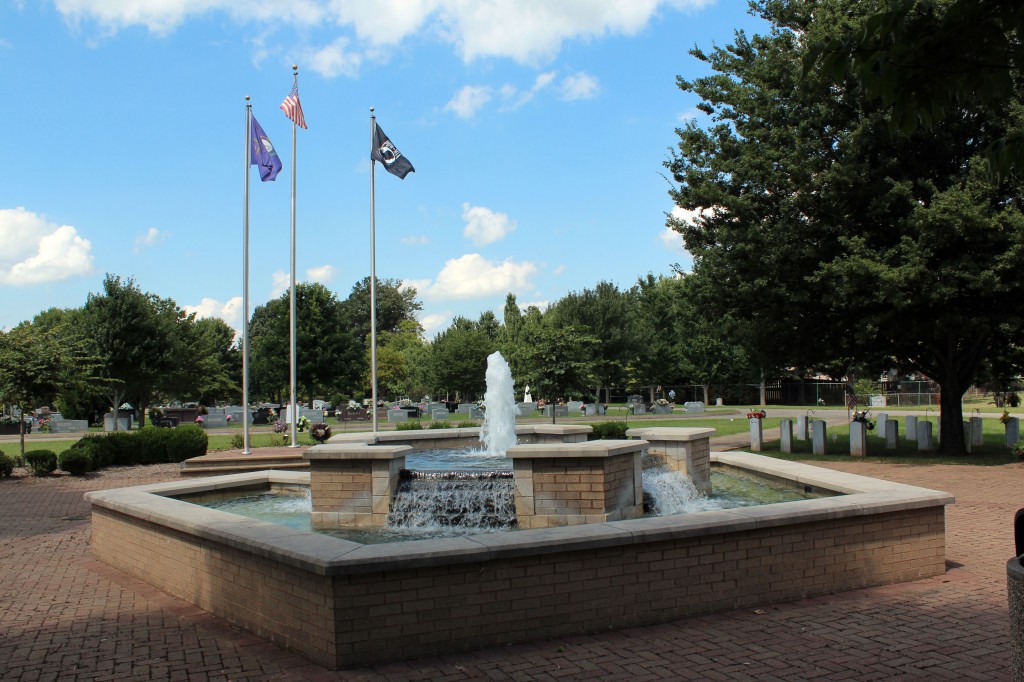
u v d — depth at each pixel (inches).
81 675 212.5
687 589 251.6
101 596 304.3
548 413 1680.6
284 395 2642.7
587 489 324.8
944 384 806.5
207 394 2470.5
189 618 269.7
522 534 239.5
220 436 1244.5
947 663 209.3
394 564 213.0
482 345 2359.7
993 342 792.3
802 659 213.2
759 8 828.6
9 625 264.8
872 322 717.9
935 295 664.4
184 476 735.7
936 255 695.1
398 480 370.0
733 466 478.3
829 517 276.2
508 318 2418.8
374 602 213.8
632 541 240.4
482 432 586.9
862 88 190.1
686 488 401.7
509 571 228.2
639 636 233.9
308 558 214.8
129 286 1504.7
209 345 1851.6
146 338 1487.5
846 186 724.7
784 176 758.5
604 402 2541.8
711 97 839.1
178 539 299.1
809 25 752.3
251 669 213.8
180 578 297.6
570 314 2122.3
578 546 233.1
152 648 235.5
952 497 304.0
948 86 186.5
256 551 239.8
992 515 453.1
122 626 260.7
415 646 217.3
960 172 722.8
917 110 189.6
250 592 249.9
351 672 207.5
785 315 818.2
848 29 669.3
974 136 729.6
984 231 658.8
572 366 1258.0
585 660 213.8
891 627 240.5
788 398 2455.7
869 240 748.6
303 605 222.8
